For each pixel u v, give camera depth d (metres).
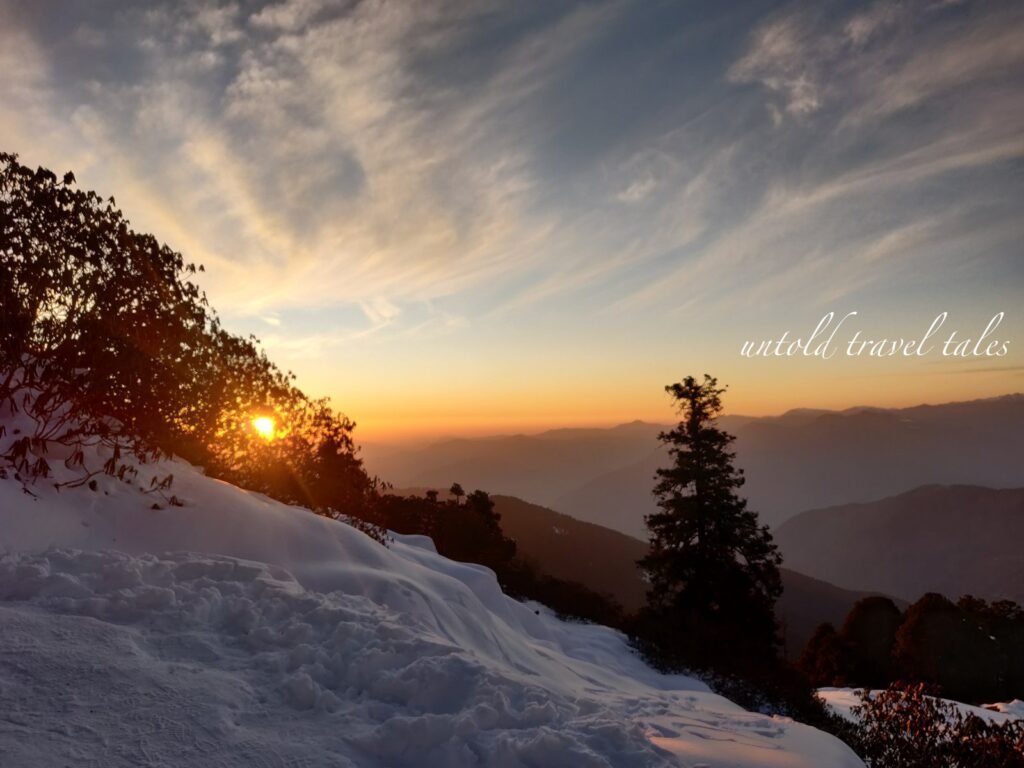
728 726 4.39
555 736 2.90
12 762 2.27
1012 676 29.45
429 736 2.85
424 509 20.34
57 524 5.16
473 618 7.50
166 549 5.74
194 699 2.92
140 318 6.38
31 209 5.57
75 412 5.97
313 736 2.81
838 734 8.05
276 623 4.07
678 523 24.61
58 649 3.16
